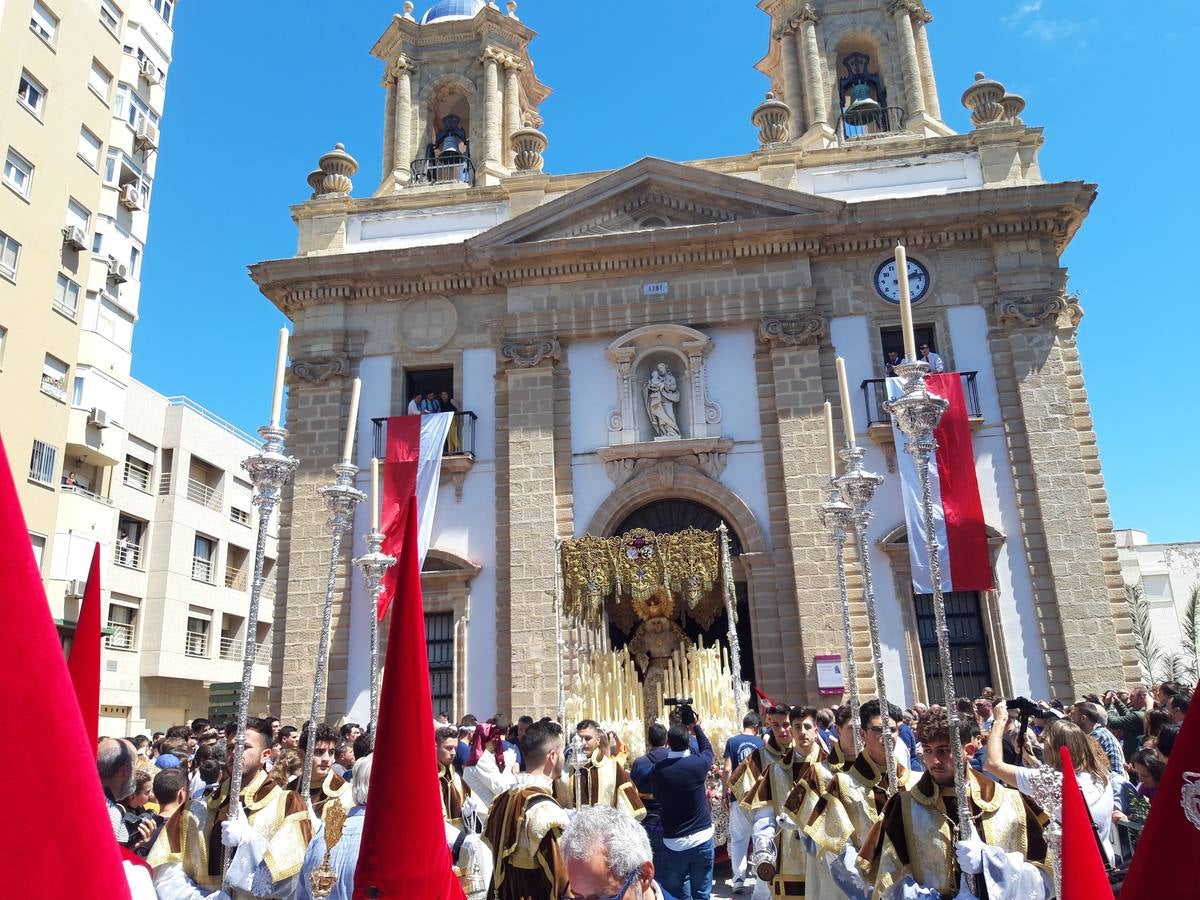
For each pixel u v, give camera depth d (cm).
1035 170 2331
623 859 396
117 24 3097
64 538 3234
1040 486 2067
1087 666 1956
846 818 638
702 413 2214
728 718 1658
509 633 2108
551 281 2323
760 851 757
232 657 4603
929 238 2242
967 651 2038
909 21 2706
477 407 2303
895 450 2102
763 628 2059
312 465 2277
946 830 537
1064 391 2123
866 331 2220
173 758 1069
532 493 2184
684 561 1709
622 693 1789
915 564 1988
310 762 748
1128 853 709
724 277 2280
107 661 3694
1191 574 5603
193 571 4241
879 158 2398
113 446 3512
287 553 2245
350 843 561
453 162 2811
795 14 2794
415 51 2905
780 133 2469
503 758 1273
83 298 2883
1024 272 2191
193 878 641
